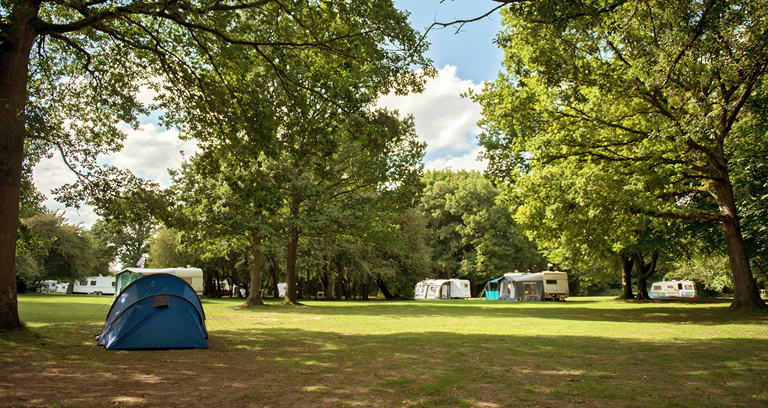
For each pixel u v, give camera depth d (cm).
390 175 2536
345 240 3634
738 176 1797
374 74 1162
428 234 5709
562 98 1302
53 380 574
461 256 5709
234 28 1206
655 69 1312
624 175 1512
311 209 2639
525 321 1555
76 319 1484
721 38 1176
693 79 1401
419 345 936
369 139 1306
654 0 990
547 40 1079
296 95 1260
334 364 718
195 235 2238
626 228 1580
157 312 916
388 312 2102
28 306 2219
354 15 1070
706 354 772
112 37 1228
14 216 938
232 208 2244
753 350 802
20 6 813
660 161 1504
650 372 632
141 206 1255
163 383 575
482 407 466
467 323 1485
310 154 1320
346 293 4644
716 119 1290
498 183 2070
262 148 1276
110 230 1323
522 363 715
